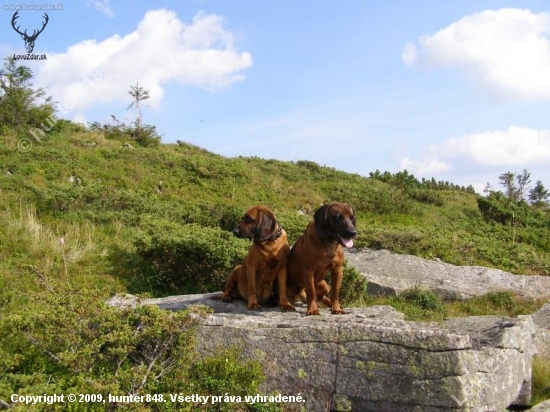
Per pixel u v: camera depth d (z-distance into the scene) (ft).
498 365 7.33
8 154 23.29
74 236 15.08
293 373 7.26
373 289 14.25
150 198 21.07
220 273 12.65
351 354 7.07
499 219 30.42
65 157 24.35
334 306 8.71
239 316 8.23
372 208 28.50
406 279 15.46
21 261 12.69
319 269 8.34
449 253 19.51
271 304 9.42
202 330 7.65
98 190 19.15
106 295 7.78
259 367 7.16
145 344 7.16
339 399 7.04
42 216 16.75
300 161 36.96
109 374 6.60
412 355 6.77
